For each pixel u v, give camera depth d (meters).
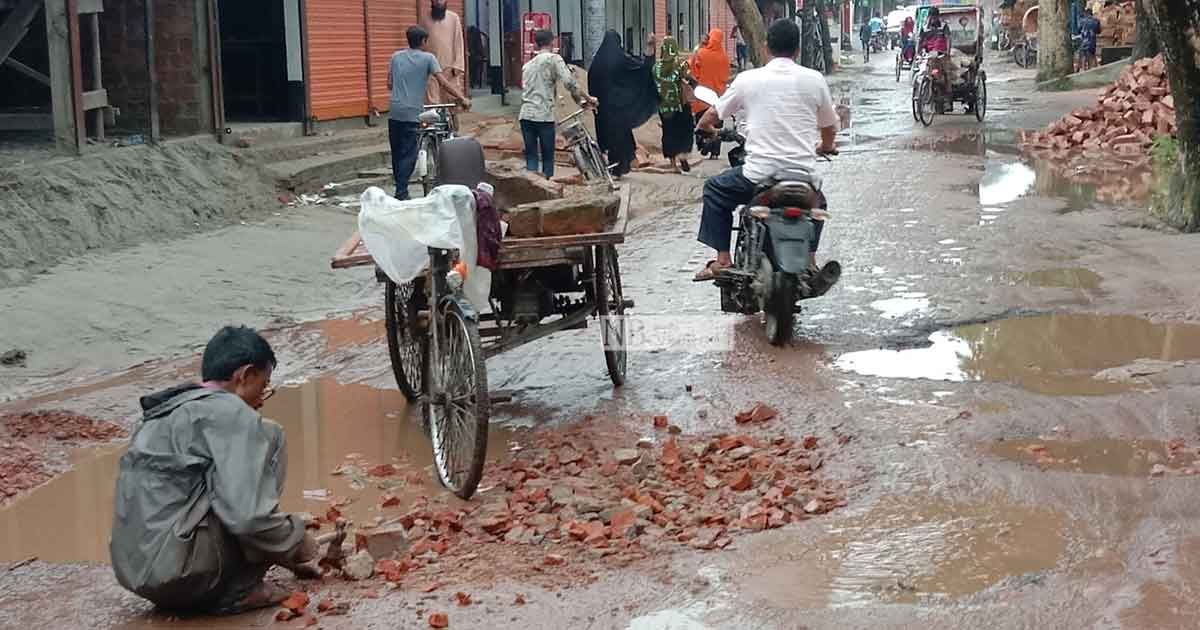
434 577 4.48
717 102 7.99
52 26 11.39
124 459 4.26
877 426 5.98
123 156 12.06
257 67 16.64
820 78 7.81
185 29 14.06
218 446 4.18
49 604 4.45
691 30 47.28
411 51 12.67
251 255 11.00
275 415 6.86
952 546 4.48
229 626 4.15
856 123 24.97
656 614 4.04
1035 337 7.61
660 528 4.85
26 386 7.41
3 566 4.86
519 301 6.53
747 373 7.14
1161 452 5.42
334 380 7.57
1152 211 11.52
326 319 9.21
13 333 8.08
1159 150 16.45
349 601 4.27
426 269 5.96
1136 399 6.18
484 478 5.67
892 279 9.40
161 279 9.77
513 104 24.47
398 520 5.08
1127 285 8.80
